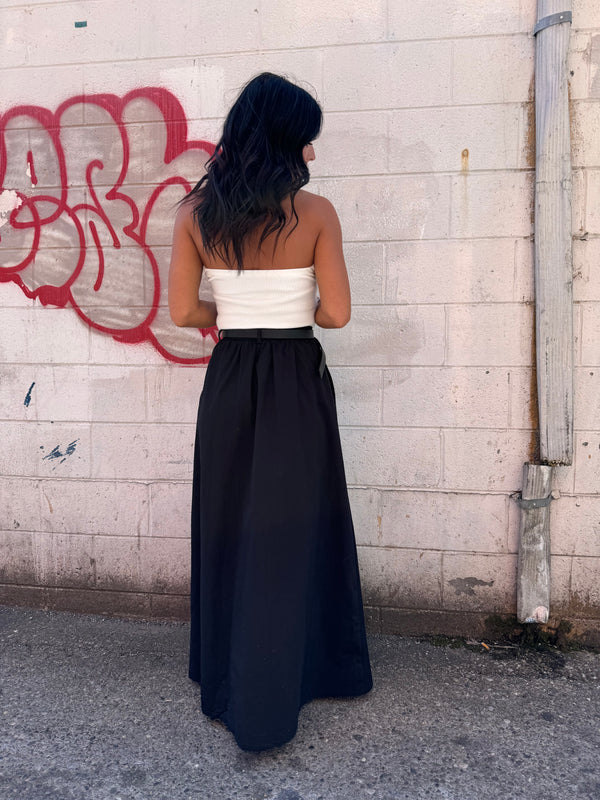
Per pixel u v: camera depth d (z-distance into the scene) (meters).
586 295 2.26
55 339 2.61
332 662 1.98
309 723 1.89
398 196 2.33
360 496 2.46
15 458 2.67
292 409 1.76
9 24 2.51
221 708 1.86
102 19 2.45
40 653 2.32
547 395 2.25
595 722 1.90
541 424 2.27
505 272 2.30
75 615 2.65
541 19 2.14
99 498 2.62
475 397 2.36
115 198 2.52
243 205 1.61
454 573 2.43
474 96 2.25
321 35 2.31
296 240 1.72
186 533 2.58
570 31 2.14
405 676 2.16
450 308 2.35
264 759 1.74
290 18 2.33
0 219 2.61
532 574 2.32
